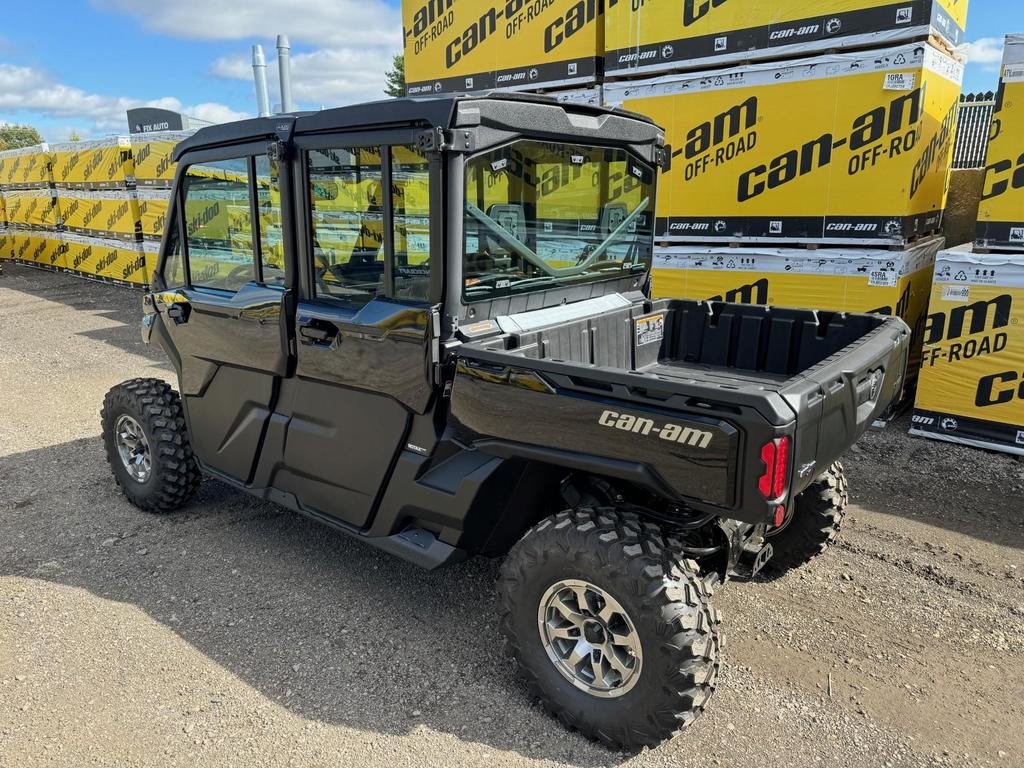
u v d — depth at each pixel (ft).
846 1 16.52
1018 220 15.79
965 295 16.43
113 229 44.19
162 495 13.74
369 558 12.51
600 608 8.02
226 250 11.73
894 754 8.10
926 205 18.47
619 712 7.92
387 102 8.73
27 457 17.51
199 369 12.46
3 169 58.49
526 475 9.06
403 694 9.14
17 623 10.69
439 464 9.43
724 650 9.88
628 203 11.49
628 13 19.81
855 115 17.04
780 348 11.53
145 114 41.81
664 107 19.80
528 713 8.79
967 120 43.19
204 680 9.43
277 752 8.20
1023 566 11.97
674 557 7.77
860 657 9.75
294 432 11.02
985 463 16.15
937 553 12.39
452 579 11.82
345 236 9.69
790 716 8.68
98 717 8.77
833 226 17.89
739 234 19.33
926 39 15.98
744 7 17.94
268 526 13.74
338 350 9.93
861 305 17.78
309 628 10.52
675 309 12.60
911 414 19.13
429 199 8.58
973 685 9.22
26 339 31.35
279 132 9.98
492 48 22.99
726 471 6.89
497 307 9.54
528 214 9.66
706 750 8.16
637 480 7.49
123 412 13.96
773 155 18.38
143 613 10.94
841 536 13.01
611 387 7.52
